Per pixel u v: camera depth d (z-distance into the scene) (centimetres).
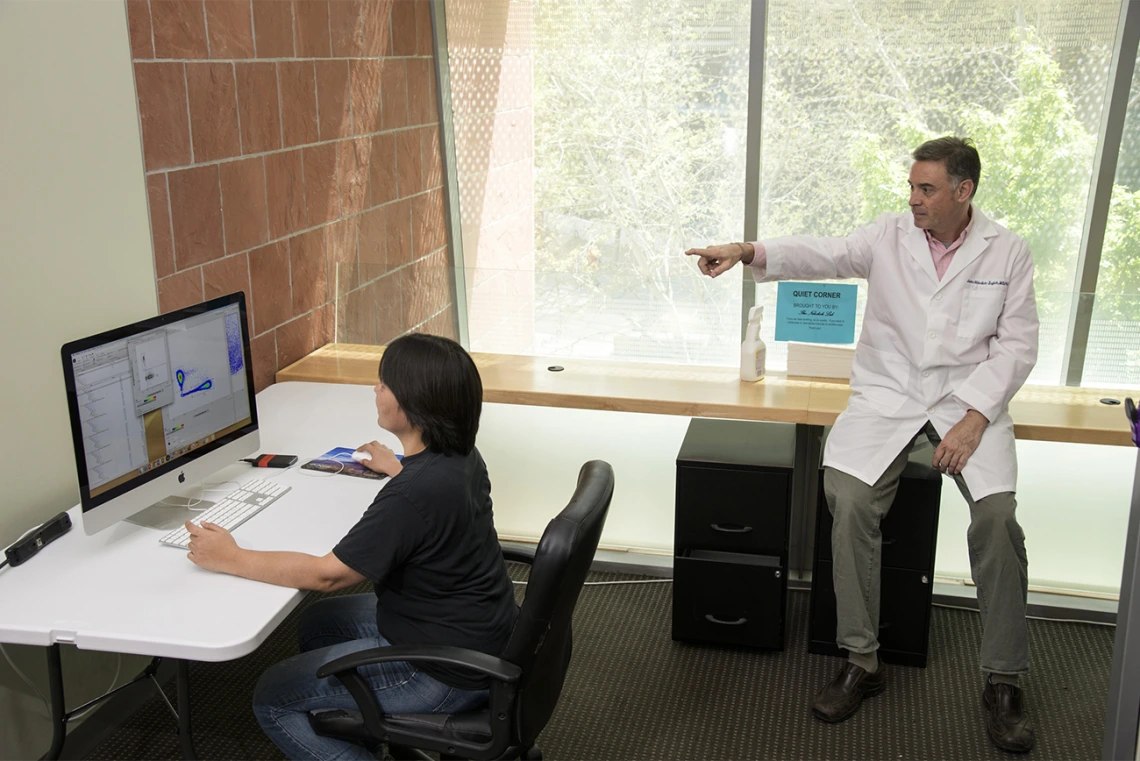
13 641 170
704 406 276
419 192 387
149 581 184
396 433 182
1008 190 343
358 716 184
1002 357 247
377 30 347
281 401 283
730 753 240
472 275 309
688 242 379
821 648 282
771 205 364
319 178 322
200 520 208
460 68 388
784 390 287
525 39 372
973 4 326
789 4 338
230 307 221
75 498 237
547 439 326
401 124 369
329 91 323
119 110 237
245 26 279
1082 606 301
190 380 210
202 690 263
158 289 255
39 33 214
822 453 271
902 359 262
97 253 234
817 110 349
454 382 173
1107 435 254
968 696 263
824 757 238
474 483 182
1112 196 331
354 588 320
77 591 181
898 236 261
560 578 167
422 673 183
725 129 360
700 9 349
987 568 243
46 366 224
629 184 377
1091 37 321
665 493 323
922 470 265
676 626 286
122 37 236
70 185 225
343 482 228
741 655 283
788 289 289
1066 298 275
